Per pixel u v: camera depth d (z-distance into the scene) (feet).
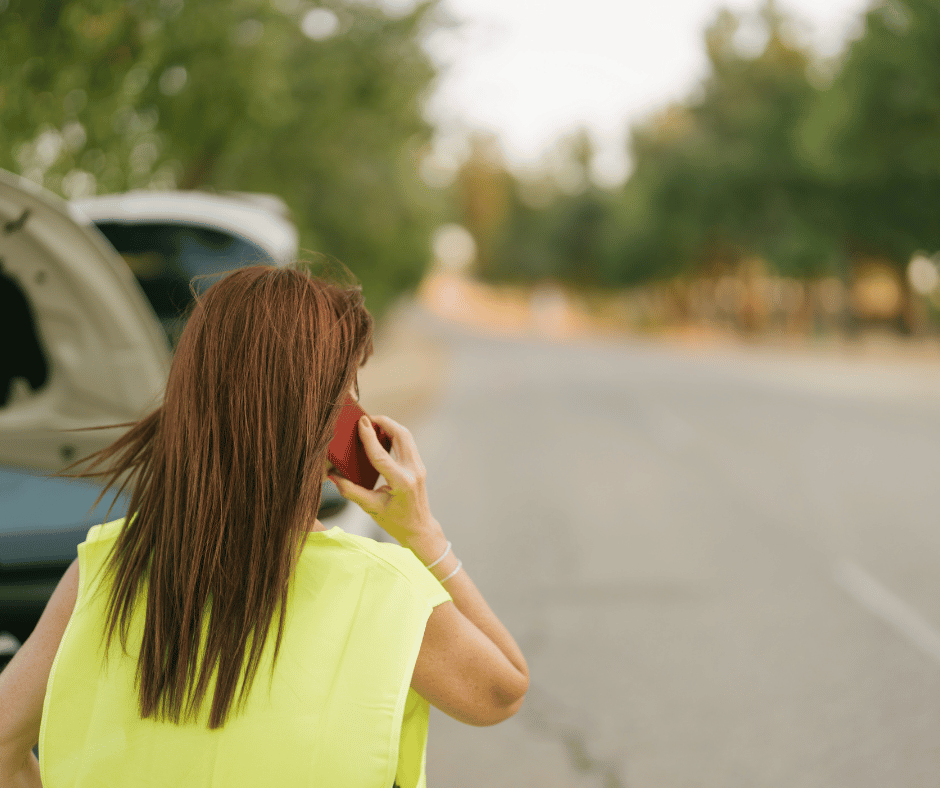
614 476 33.91
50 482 7.55
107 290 7.66
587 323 279.49
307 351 3.74
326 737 3.52
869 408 53.72
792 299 170.40
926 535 24.21
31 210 7.26
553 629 17.12
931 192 110.73
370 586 3.72
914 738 12.51
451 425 50.29
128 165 29.32
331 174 55.67
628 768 11.80
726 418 50.52
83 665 3.75
